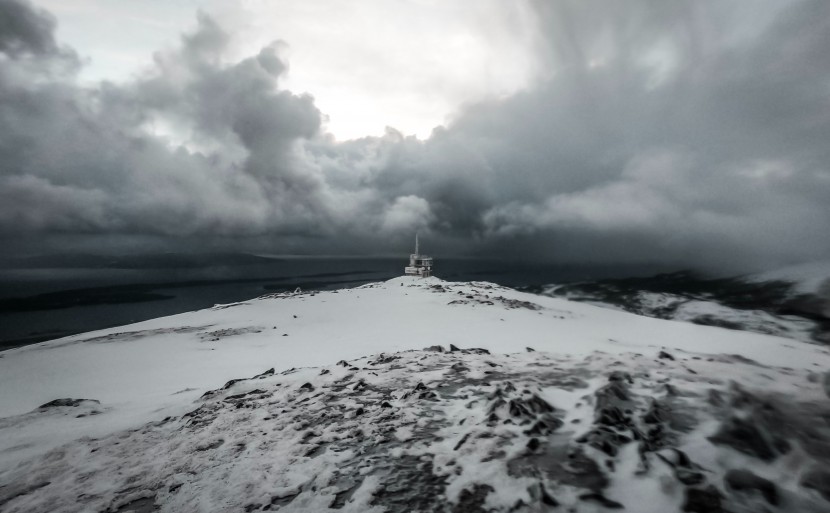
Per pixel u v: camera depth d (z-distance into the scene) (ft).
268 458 19.49
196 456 21.04
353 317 124.26
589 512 12.63
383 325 109.29
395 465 17.10
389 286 208.23
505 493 14.06
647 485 13.44
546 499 13.24
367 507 14.46
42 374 69.21
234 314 137.80
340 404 25.76
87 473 21.13
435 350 42.42
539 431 17.85
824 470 13.15
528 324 114.83
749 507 12.04
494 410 20.53
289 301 162.20
